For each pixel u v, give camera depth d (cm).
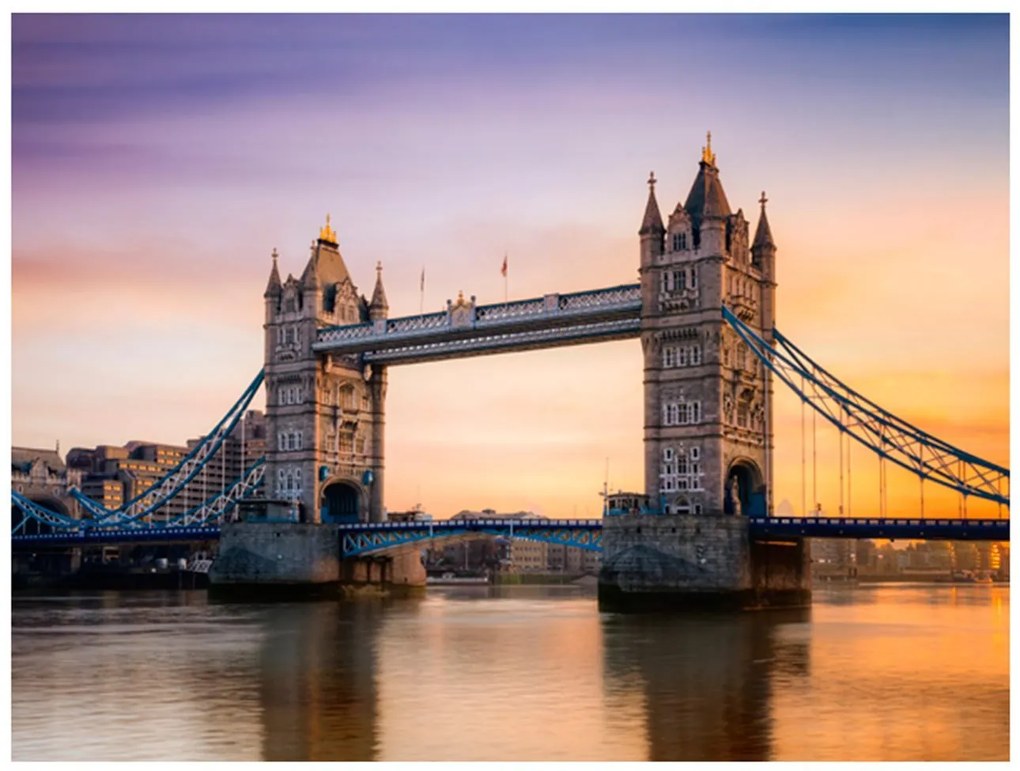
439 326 17025
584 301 15738
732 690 7012
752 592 14162
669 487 14662
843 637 10350
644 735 5638
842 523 13625
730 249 14962
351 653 9094
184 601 17838
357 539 18112
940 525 13138
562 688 7112
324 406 18488
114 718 6125
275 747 5419
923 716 6138
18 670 8094
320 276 18700
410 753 5281
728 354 14750
